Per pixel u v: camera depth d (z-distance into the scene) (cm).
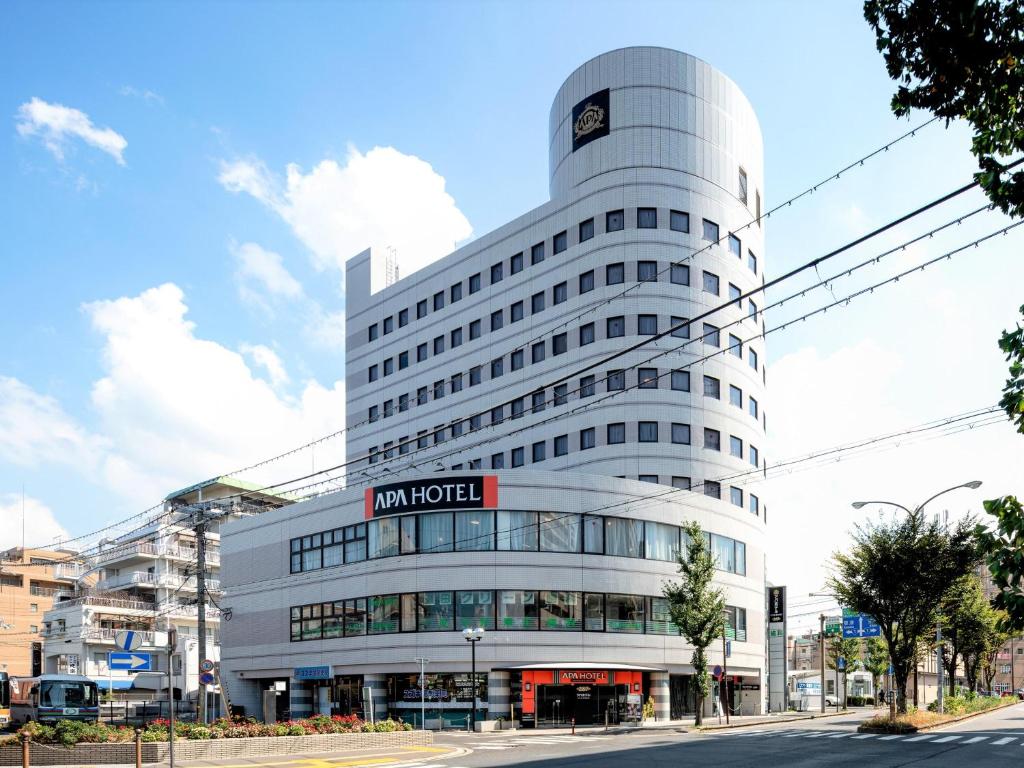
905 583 3734
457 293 6719
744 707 5809
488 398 6309
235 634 5862
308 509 5484
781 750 2759
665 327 5650
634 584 4966
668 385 5606
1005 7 776
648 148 5884
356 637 4981
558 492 4862
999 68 802
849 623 5475
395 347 7138
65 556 8869
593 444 5616
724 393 5841
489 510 4766
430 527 4816
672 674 5184
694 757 2570
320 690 5244
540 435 5916
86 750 2550
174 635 2245
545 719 4584
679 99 6028
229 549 6053
